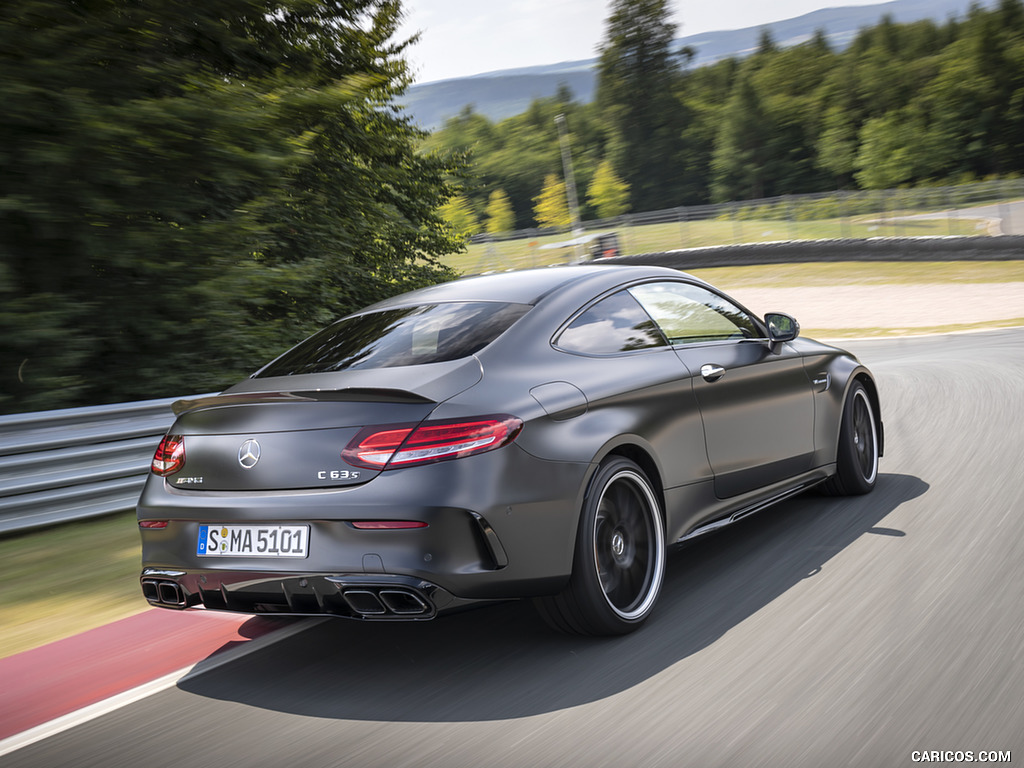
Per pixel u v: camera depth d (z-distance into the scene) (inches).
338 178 553.6
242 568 117.8
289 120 378.0
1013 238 1243.2
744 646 119.3
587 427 124.7
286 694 116.7
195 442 125.9
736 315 172.1
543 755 94.3
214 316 347.3
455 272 689.6
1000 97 3191.4
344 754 98.3
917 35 4025.6
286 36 473.7
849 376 192.5
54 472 220.7
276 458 117.5
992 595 129.1
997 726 91.8
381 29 543.5
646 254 1685.5
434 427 112.3
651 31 3914.9
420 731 102.4
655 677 112.0
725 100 4153.5
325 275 509.0
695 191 3941.9
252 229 359.9
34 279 321.4
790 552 160.4
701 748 92.8
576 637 128.8
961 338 660.7
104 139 307.6
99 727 110.4
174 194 338.3
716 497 151.0
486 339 128.4
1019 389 332.2
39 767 100.4
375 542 110.7
